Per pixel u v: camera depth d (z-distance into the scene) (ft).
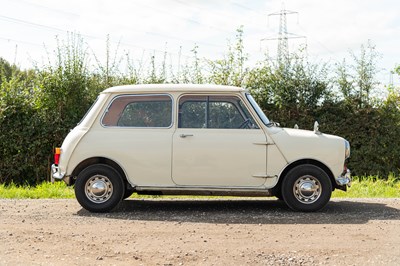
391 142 64.59
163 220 28.58
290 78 65.62
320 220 28.40
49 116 62.90
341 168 30.58
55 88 62.85
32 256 21.01
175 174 30.71
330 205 33.71
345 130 64.75
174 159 30.68
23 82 64.34
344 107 65.05
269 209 32.35
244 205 34.22
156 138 30.81
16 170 61.52
